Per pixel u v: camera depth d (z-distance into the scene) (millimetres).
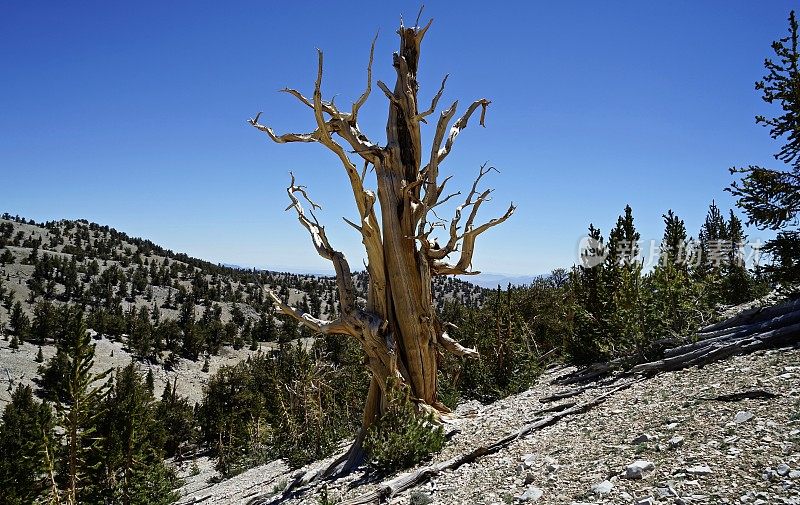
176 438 57562
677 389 9281
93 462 23609
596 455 6816
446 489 7379
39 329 103812
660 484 5227
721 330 12258
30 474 26312
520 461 7637
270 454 30906
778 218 12594
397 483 7941
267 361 61312
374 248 13148
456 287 145250
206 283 180250
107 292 150125
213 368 112688
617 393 10609
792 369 8258
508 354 20922
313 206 14391
